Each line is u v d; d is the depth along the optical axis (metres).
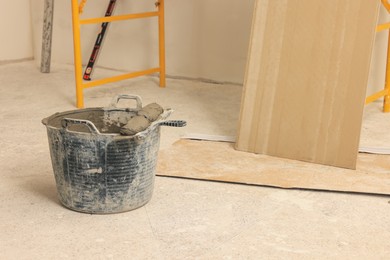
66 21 4.81
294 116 3.16
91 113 2.80
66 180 2.60
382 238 2.51
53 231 2.50
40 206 2.67
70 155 2.56
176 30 4.43
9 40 4.88
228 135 3.43
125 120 2.80
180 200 2.74
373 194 2.83
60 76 4.54
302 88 3.15
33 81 4.38
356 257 2.40
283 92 3.19
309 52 3.14
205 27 4.35
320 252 2.42
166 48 4.50
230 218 2.62
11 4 4.84
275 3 3.21
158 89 4.25
